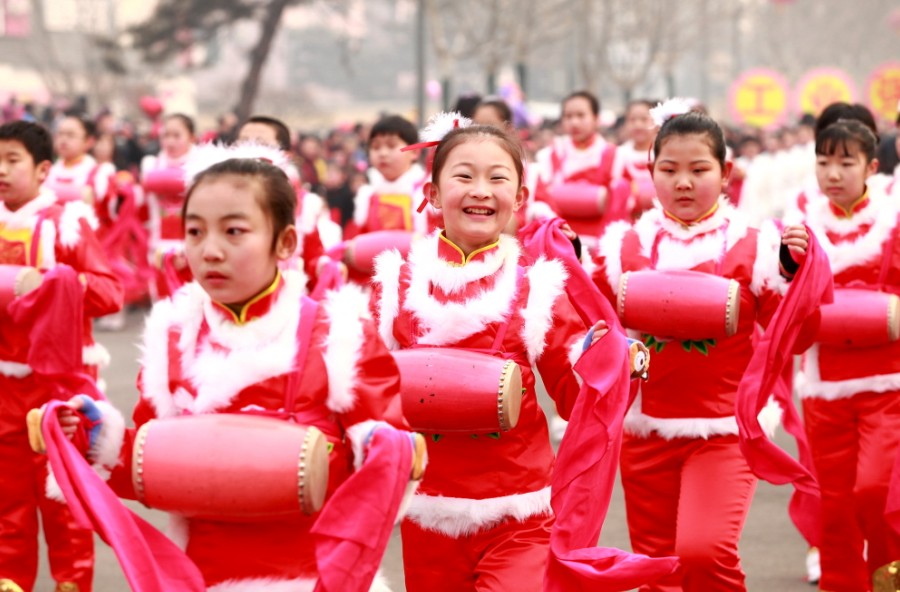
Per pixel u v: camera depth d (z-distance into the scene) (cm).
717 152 1248
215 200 830
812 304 1181
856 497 1396
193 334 875
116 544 835
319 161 4950
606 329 1036
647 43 12444
